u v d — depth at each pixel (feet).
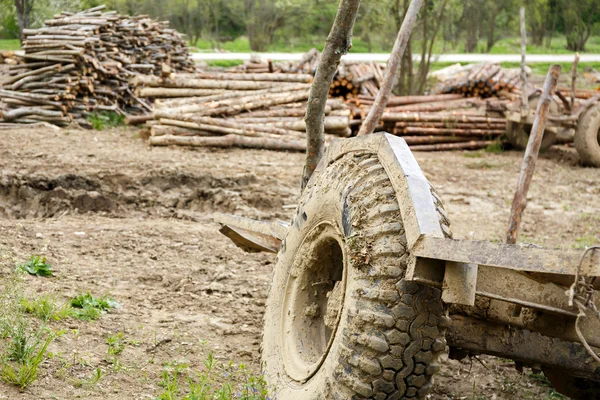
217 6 168.04
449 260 14.32
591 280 13.20
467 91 71.51
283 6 157.17
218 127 56.54
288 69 71.51
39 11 131.85
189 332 23.54
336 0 159.02
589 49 158.30
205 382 19.06
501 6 149.18
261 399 18.56
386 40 137.90
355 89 67.46
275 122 58.75
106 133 59.77
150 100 70.18
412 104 68.59
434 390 21.43
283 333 19.21
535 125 27.99
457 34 154.81
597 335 14.92
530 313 16.08
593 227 42.09
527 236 39.75
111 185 43.11
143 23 73.20
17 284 23.76
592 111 59.52
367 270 15.62
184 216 39.32
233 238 25.34
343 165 17.93
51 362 19.45
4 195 40.88
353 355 15.44
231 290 27.89
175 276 28.84
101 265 29.35
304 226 19.07
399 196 15.81
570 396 18.92
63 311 22.76
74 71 63.00
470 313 17.30
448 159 59.57
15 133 55.31
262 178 45.91
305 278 19.13
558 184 52.75
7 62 86.12
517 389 21.67
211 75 62.90
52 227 34.17
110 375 19.52
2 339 19.83
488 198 47.60
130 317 24.09
